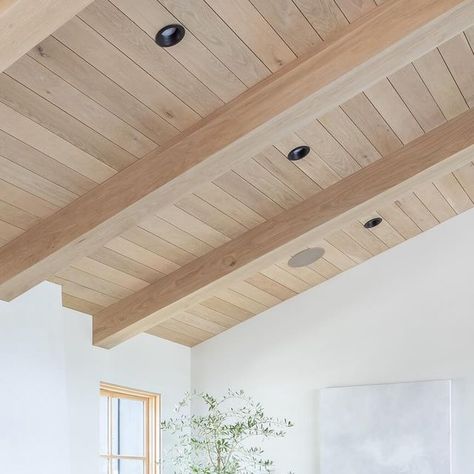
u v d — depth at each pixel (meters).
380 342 5.17
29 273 3.66
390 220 4.86
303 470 5.20
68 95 3.02
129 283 4.53
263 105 3.22
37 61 2.81
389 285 5.23
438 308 5.04
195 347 5.76
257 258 4.34
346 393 5.15
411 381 5.00
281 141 3.76
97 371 4.68
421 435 4.85
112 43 2.86
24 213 3.56
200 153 3.32
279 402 5.39
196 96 3.24
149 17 2.80
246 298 5.31
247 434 5.25
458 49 3.53
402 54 3.07
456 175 4.56
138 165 3.47
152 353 5.32
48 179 3.41
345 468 5.02
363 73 3.11
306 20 3.05
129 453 5.05
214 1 2.83
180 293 4.50
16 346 3.84
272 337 5.54
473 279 4.97
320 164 4.04
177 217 4.08
